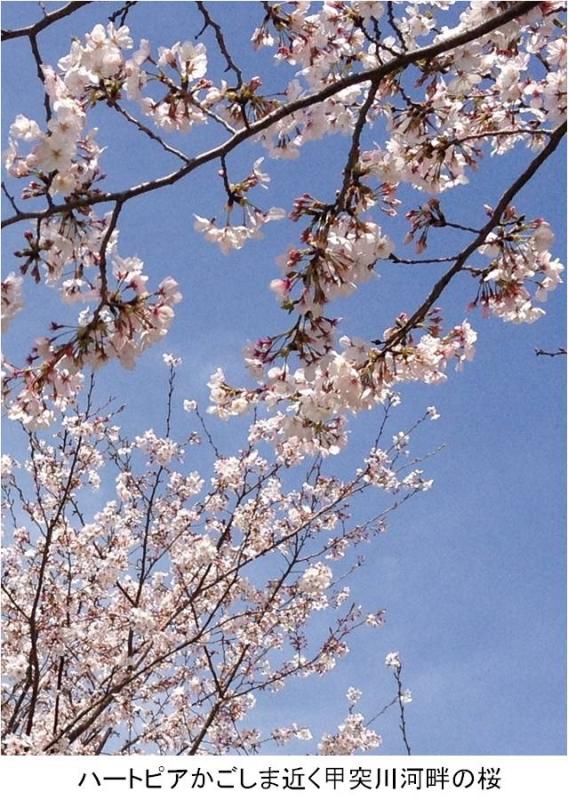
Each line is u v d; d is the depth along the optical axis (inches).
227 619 325.7
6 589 318.3
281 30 177.6
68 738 281.1
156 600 369.1
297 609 352.5
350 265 144.5
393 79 183.3
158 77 144.6
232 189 154.2
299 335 151.4
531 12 162.7
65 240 136.9
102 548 363.9
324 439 175.2
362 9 163.6
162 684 348.5
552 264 180.2
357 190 149.3
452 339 179.8
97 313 139.0
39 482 343.6
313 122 172.1
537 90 189.2
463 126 189.8
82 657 335.3
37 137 127.3
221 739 354.3
